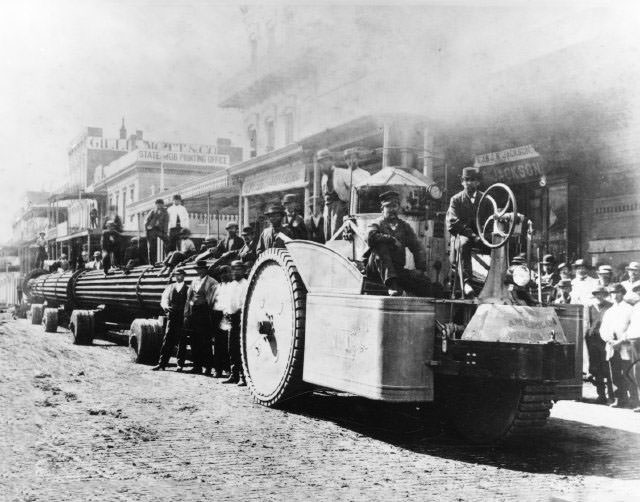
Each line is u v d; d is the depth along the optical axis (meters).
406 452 5.98
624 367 9.16
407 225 7.05
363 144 12.46
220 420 7.13
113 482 4.80
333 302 6.68
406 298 5.89
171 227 13.98
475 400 6.48
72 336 15.46
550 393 6.09
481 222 6.84
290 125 14.93
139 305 13.47
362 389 6.05
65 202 20.28
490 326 5.81
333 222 9.25
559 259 13.47
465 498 4.59
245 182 16.27
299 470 5.24
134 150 16.88
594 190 13.06
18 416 7.07
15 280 25.06
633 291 9.33
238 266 9.74
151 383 9.64
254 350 8.36
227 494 4.57
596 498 4.65
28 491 4.55
